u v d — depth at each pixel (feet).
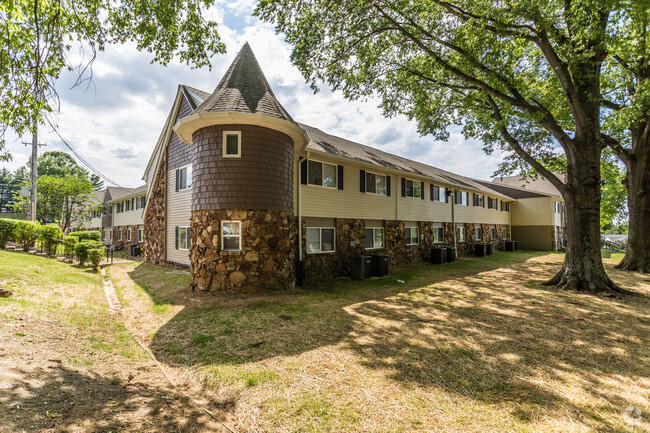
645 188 39.17
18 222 44.55
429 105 39.88
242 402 10.08
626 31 27.86
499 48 28.63
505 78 31.04
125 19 19.69
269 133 26.89
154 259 49.06
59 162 138.31
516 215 88.22
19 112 16.48
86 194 87.40
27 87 16.03
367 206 43.06
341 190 39.27
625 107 31.45
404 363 13.11
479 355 14.02
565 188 29.91
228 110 25.07
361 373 12.14
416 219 52.85
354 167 41.47
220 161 26.05
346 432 8.48
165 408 9.32
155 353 14.60
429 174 57.36
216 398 10.47
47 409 8.09
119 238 82.58
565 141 29.91
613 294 26.35
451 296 26.86
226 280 25.67
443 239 60.29
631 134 40.19
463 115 41.01
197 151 27.32
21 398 8.32
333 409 9.61
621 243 104.37
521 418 9.17
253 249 25.84
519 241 87.20
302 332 16.98
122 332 17.06
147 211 52.90
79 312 18.97
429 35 30.14
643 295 26.45
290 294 26.32
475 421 9.01
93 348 13.76
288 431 8.54
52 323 15.74
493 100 36.68
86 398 9.13
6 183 159.84
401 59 35.94
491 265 49.44
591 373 12.23
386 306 23.16
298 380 11.55
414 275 38.99
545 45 27.55
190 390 11.10
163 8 18.99
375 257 38.32
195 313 20.54
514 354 14.14
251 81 28.48
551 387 11.09
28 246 44.88
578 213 29.45
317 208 36.04
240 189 25.85
